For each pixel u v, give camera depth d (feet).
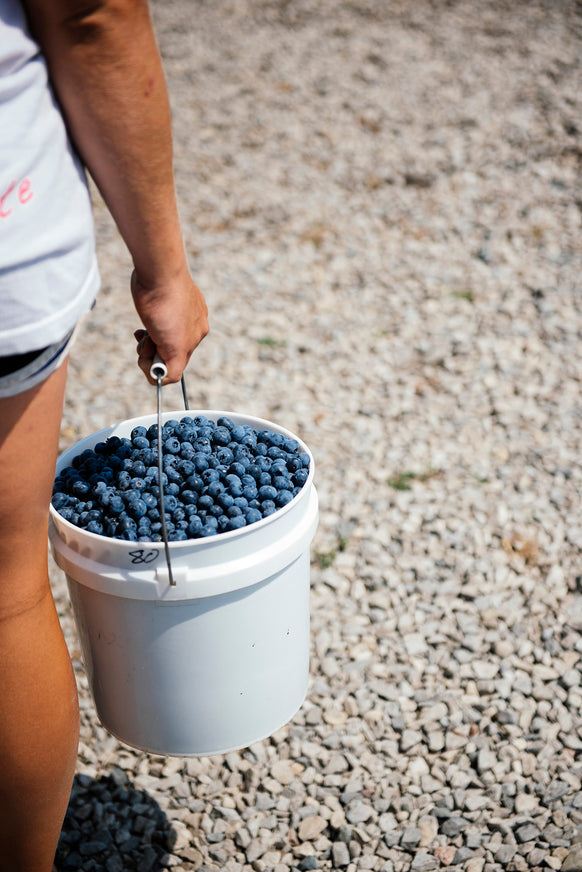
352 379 10.91
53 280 3.85
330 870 5.94
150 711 5.14
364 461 9.63
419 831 6.09
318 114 16.58
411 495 9.15
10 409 3.96
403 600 8.04
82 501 5.16
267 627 5.03
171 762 6.71
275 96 17.21
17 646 4.37
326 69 17.95
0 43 3.49
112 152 4.06
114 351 11.66
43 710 4.49
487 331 11.57
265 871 5.94
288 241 13.55
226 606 4.79
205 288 12.62
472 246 13.25
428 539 8.63
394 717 6.99
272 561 4.78
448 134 15.70
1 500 4.09
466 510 8.93
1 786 4.55
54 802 4.77
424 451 9.75
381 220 13.94
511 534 8.63
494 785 6.37
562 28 18.65
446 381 10.80
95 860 6.07
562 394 10.48
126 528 4.76
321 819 6.24
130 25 3.80
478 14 19.48
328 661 7.45
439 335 11.59
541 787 6.31
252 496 5.09
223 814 6.31
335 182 14.82
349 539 8.67
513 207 13.94
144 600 4.72
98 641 5.04
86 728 6.97
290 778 6.58
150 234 4.35
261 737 5.41
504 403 10.39
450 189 14.46
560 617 7.74
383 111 16.49
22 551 4.30
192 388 10.80
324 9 20.33
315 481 9.35
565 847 5.83
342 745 6.81
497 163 14.94
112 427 5.78
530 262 12.82
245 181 14.96
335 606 7.98
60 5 3.65
